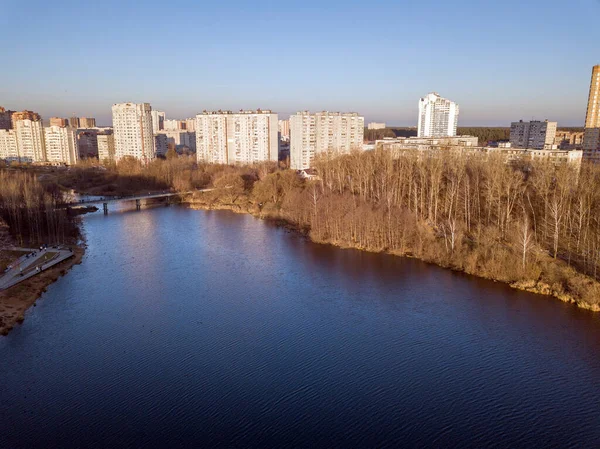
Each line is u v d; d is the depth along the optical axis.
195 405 64.88
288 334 84.56
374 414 63.47
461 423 61.81
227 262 124.69
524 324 87.06
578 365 74.31
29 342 81.19
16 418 61.81
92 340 82.00
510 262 107.88
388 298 99.62
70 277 112.69
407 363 75.38
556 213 113.81
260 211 192.25
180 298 100.19
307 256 129.00
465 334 84.06
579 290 95.81
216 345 80.62
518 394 67.56
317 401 66.06
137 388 68.44
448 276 111.56
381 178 166.62
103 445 57.38
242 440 58.53
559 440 58.84
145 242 145.75
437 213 146.88
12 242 136.75
